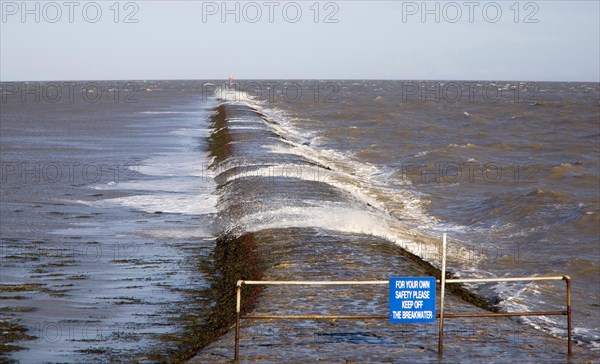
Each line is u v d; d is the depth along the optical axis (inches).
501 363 490.6
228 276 776.9
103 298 697.6
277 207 1072.8
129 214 1168.2
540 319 695.7
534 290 798.5
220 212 1160.2
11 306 667.4
